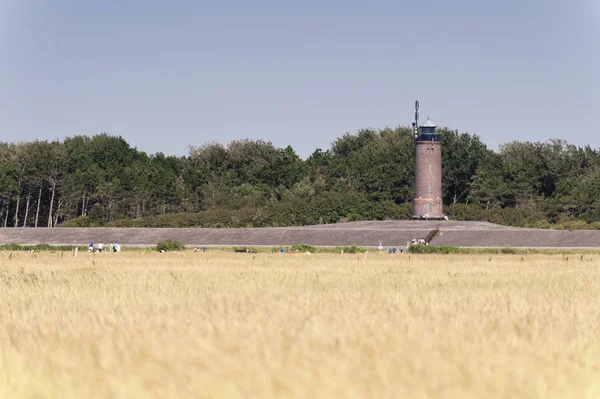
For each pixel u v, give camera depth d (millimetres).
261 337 53000
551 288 103000
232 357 47094
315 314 64500
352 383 42531
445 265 153625
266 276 120875
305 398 40750
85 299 84125
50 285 102312
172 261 164625
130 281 109000
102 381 44500
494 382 43406
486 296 86812
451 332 55750
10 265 148000
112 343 52312
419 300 78562
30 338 55312
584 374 46250
